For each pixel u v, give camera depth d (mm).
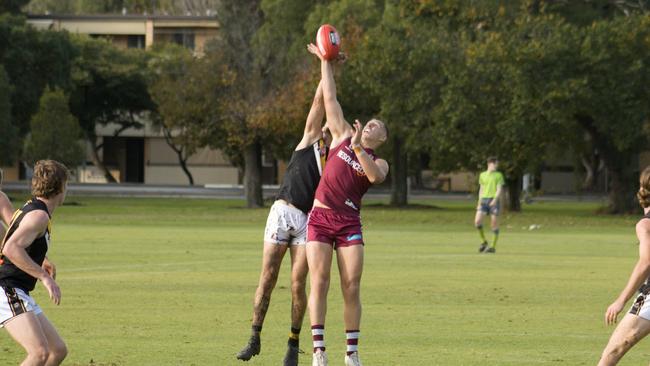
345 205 28828
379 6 160750
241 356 30484
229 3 143500
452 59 126500
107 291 48562
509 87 121188
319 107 31141
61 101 158625
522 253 76188
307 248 29047
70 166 159750
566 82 118688
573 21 140250
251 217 125125
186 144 147750
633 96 122062
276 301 45500
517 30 124812
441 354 32219
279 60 142125
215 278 54969
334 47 30531
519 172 133375
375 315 41156
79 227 103125
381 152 155250
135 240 84938
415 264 65312
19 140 168500
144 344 33594
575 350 33125
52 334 23609
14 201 163000
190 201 171875
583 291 50406
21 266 23078
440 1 133625
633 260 70125
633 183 138875
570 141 136125
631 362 31484
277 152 152000
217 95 142625
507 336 35938
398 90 129250
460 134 125750
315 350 28641
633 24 121500
